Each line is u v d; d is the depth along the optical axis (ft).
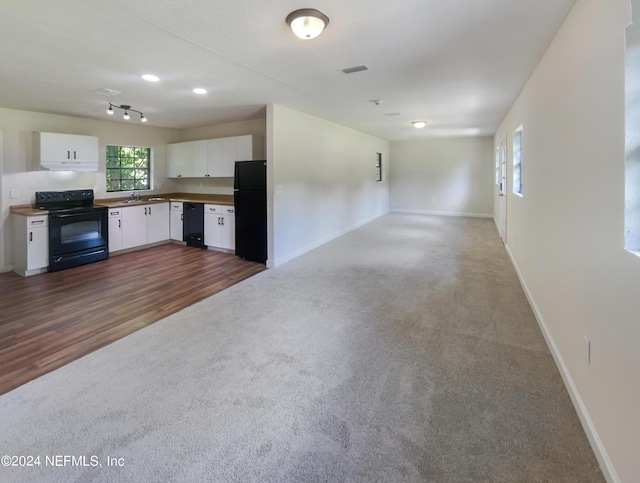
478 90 12.95
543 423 5.85
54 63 9.61
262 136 18.58
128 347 8.57
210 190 21.79
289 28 7.43
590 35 5.84
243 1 6.31
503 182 20.22
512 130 15.76
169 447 5.41
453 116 18.78
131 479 4.83
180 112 16.70
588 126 5.91
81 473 4.93
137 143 20.39
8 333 9.30
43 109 15.57
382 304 11.32
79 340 8.93
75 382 7.12
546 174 8.93
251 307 11.16
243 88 12.33
